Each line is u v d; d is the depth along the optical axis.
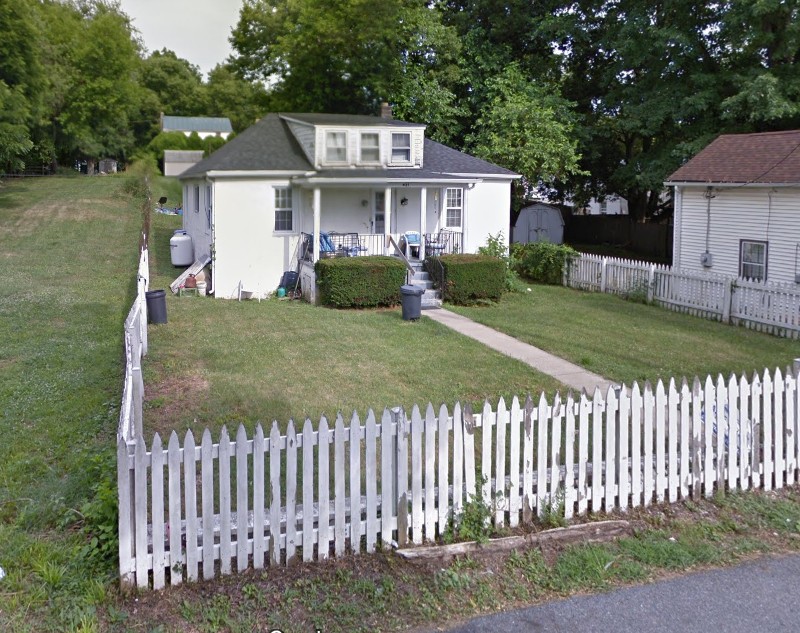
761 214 19.09
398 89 32.72
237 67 40.72
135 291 17.52
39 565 5.45
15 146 29.41
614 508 6.81
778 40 25.70
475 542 6.06
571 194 38.59
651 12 29.09
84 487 6.76
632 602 5.48
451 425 6.21
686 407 6.98
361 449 8.08
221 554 5.52
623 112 29.78
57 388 10.18
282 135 23.58
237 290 21.25
